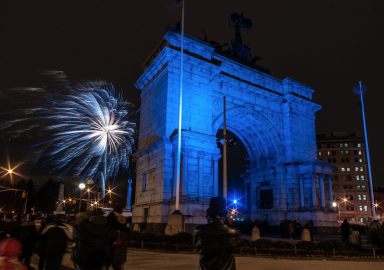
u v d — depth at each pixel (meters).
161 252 21.91
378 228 21.70
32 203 107.69
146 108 45.03
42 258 10.00
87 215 7.22
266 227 45.75
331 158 124.94
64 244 8.70
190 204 33.59
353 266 16.88
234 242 5.35
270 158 50.59
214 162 36.94
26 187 107.69
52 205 108.06
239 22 51.28
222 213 5.61
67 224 9.02
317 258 19.73
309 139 51.31
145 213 38.62
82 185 42.06
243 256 20.34
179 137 29.70
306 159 49.66
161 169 35.66
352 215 118.50
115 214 8.65
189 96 39.19
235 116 45.66
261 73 48.34
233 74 45.56
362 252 21.02
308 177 46.22
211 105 41.12
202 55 41.66
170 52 38.62
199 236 5.42
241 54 49.56
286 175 48.09
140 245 24.50
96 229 6.59
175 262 17.00
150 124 42.31
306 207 45.28
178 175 28.77
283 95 50.66
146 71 44.09
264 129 49.47
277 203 47.81
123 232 8.76
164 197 34.19
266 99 48.78
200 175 35.34
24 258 11.68
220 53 46.97
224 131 30.30
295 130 49.69
